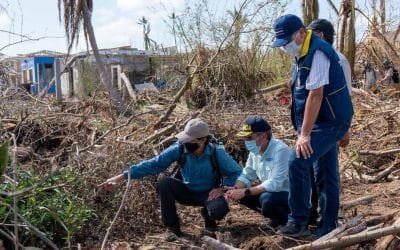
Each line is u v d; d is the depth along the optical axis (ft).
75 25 45.73
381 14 43.98
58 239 14.84
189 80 26.16
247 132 15.19
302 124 13.57
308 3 44.45
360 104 29.94
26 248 12.06
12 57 23.93
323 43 13.26
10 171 15.23
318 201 16.84
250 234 15.64
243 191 15.26
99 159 17.62
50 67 51.75
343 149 23.18
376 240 13.35
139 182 16.96
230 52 32.12
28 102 25.59
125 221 16.21
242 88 32.07
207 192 15.85
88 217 15.28
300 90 13.78
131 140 21.24
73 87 42.37
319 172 15.16
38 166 17.95
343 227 13.23
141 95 30.19
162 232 16.31
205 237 13.11
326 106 13.44
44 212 14.38
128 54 50.52
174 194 15.64
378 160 23.18
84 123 23.65
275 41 13.39
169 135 22.08
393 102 30.58
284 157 15.16
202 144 15.25
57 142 22.77
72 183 16.28
